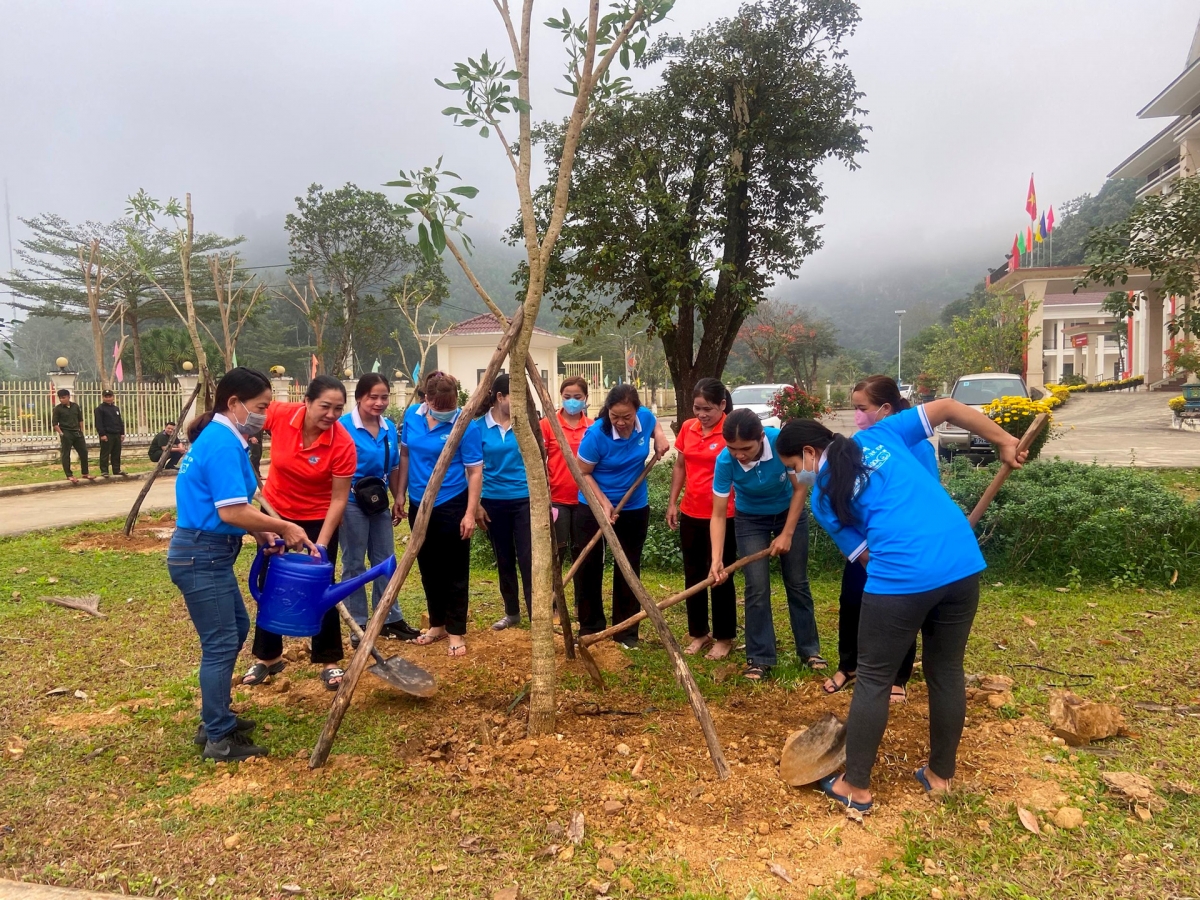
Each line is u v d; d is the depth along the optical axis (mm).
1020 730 3459
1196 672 4074
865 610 2832
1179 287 10578
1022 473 8070
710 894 2375
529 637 5078
